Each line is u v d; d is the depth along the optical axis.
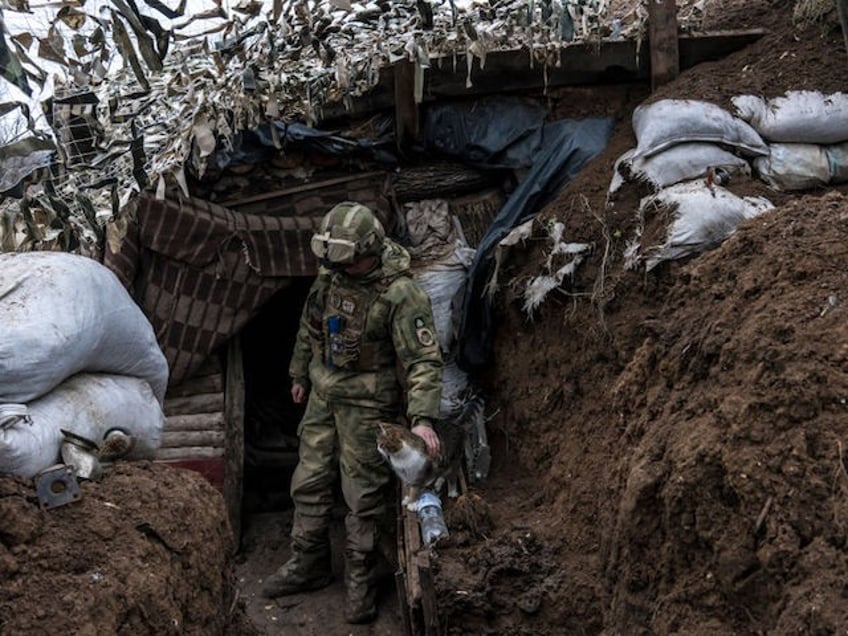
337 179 5.59
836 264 3.51
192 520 3.36
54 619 2.79
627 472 3.75
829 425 3.07
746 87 4.99
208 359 5.59
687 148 4.77
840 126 4.84
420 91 5.11
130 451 3.52
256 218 5.45
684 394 3.62
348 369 4.82
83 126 4.72
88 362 3.38
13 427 3.02
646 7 5.45
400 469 4.51
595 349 4.63
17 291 3.18
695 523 3.30
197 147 5.13
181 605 3.20
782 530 3.01
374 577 4.99
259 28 4.69
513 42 5.43
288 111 5.39
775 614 2.98
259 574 5.43
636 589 3.58
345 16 4.96
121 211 4.96
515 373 5.13
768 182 4.84
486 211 5.62
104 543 3.04
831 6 5.23
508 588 4.09
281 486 6.13
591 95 5.49
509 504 4.73
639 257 4.53
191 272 5.34
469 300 5.28
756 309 3.50
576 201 5.01
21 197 4.64
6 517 2.90
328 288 4.86
